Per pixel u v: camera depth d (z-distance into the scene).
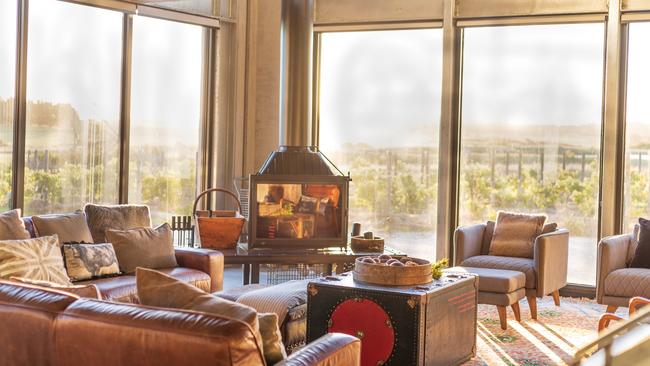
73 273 4.88
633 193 6.87
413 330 3.98
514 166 7.26
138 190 7.40
